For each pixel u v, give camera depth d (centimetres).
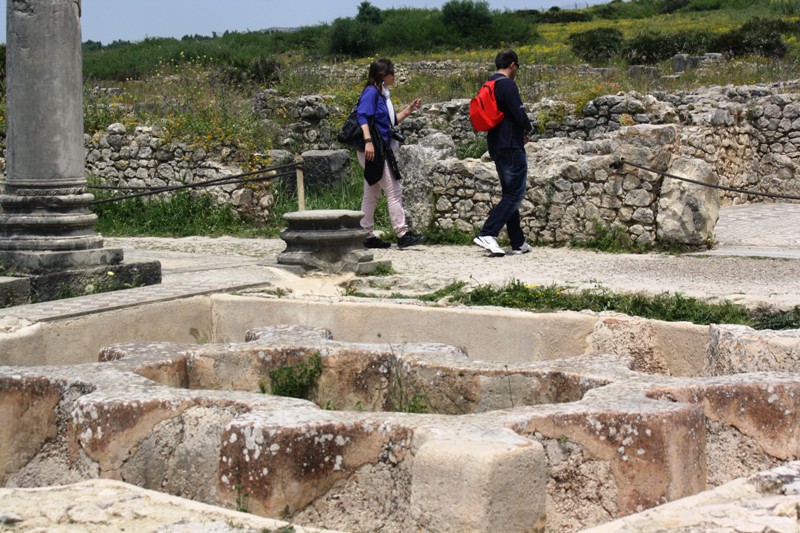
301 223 854
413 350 518
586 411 375
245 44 3741
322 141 1739
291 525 315
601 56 2800
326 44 3597
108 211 1357
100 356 529
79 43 748
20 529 308
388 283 819
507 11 4422
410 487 355
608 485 371
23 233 737
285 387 511
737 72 1986
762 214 1267
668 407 380
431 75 2428
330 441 368
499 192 1038
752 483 328
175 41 3859
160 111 1633
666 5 4631
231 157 1357
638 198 959
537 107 1630
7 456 461
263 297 743
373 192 1008
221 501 371
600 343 628
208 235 1252
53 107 732
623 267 845
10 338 596
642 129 952
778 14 3806
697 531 286
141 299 701
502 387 472
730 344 533
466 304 725
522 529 331
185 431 408
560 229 1005
